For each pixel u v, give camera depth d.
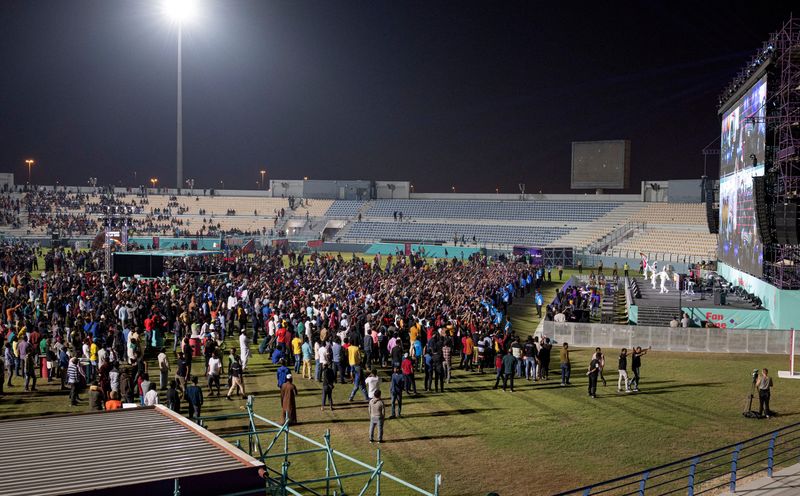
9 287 47.69
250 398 19.16
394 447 22.00
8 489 10.25
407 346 35.59
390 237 112.31
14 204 114.62
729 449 21.81
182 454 11.97
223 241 88.56
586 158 106.31
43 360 30.44
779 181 41.19
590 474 19.72
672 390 29.88
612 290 58.28
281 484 14.02
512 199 116.06
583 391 29.70
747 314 41.19
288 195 130.12
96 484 10.48
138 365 26.77
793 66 40.56
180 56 123.88
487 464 20.48
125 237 73.25
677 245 81.94
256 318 39.50
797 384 30.67
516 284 59.25
